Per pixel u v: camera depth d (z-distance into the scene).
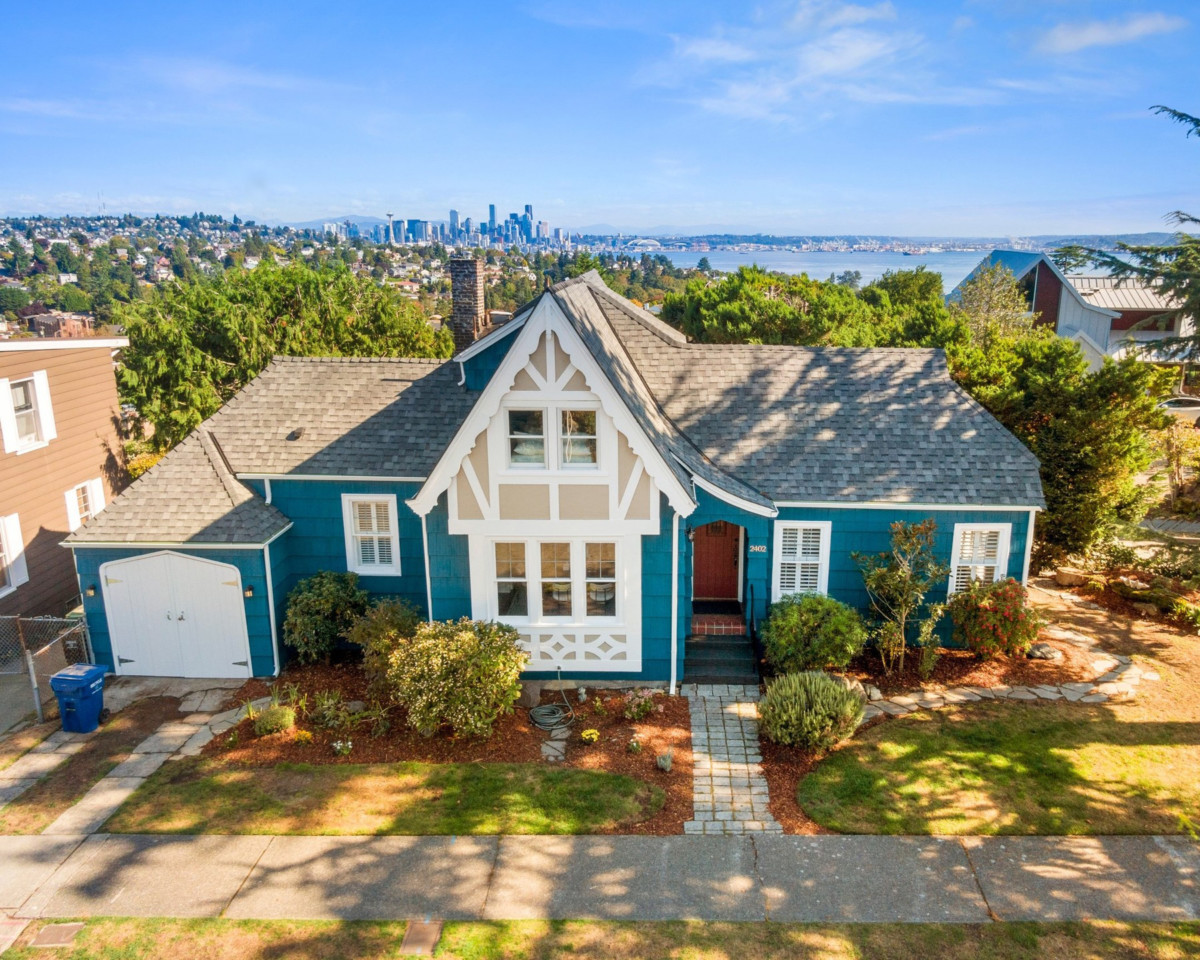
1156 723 13.66
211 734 13.74
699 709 14.55
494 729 13.75
